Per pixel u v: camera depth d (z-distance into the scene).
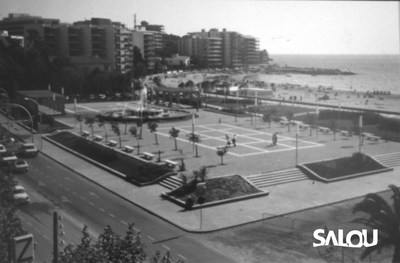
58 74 177.88
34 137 106.75
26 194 61.62
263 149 90.38
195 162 80.25
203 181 66.06
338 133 107.06
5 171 63.09
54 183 72.00
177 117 131.50
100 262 32.06
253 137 103.88
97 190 68.88
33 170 79.75
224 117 137.75
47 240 48.41
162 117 129.62
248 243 48.84
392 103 152.00
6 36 197.62
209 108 156.50
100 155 85.69
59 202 62.41
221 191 64.25
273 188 68.19
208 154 86.75
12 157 80.06
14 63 173.00
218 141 99.50
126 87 184.88
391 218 34.19
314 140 98.88
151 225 54.66
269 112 128.12
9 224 33.66
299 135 105.56
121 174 75.50
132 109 140.88
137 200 63.44
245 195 63.75
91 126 106.75
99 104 162.62
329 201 61.84
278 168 75.69
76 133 107.50
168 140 100.56
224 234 51.62
